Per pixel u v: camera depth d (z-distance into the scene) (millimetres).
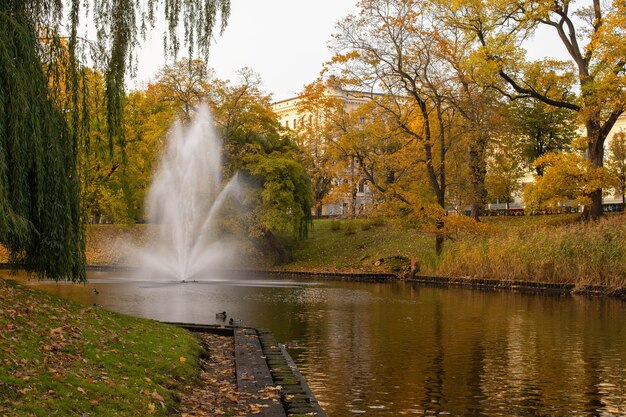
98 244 48938
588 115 34344
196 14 13336
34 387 6660
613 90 33406
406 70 36250
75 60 12641
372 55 35781
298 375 10016
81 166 13109
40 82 11445
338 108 39750
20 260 12062
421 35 35031
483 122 36812
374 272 38062
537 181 36250
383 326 17406
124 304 22125
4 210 10094
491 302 23922
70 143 12258
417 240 43500
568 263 28797
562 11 37031
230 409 7938
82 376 7547
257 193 43812
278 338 15391
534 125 47469
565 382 11070
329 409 9391
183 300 23828
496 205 60844
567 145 49125
